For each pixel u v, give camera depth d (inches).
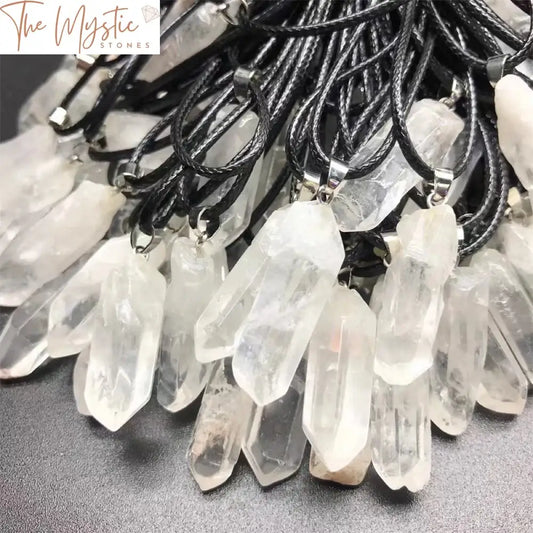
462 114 25.6
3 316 25.8
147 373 21.6
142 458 22.6
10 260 24.7
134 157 23.8
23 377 24.5
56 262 24.9
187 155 21.5
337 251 20.5
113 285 22.0
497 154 23.9
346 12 25.1
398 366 20.7
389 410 21.7
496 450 23.1
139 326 21.7
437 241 20.9
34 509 21.4
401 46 22.3
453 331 22.6
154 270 22.8
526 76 24.6
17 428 23.2
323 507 21.6
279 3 25.2
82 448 22.8
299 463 22.0
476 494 22.1
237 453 22.0
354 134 22.9
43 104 27.7
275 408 21.8
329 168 20.8
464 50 23.8
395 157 22.2
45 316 24.4
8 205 26.1
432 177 21.4
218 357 21.0
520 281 24.1
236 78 23.0
